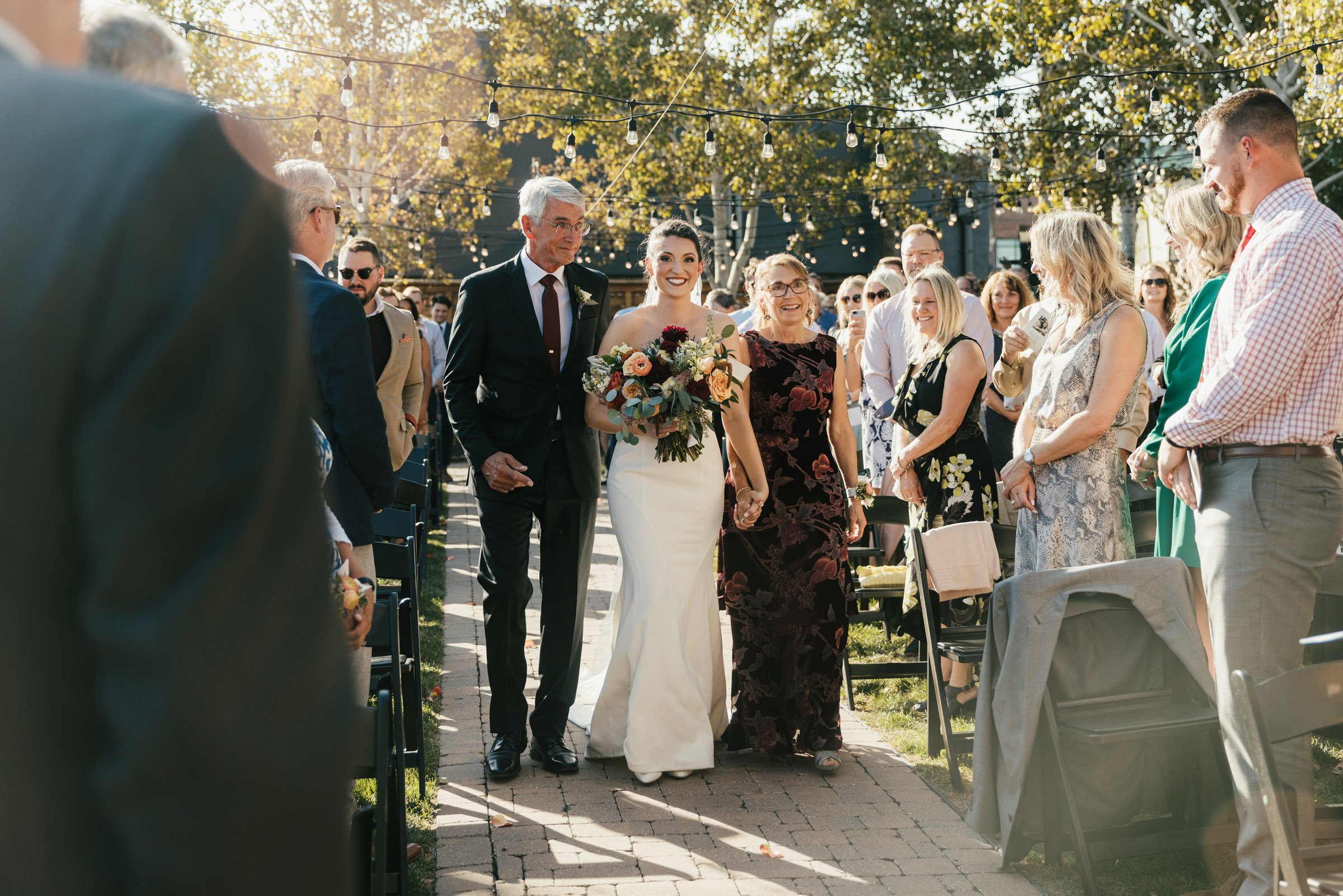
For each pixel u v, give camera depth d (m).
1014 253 27.08
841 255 28.47
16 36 0.76
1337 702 2.25
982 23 21.33
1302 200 2.77
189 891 0.63
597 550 8.65
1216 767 3.16
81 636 0.64
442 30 21.14
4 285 0.63
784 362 4.24
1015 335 5.47
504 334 4.16
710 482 4.14
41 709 0.64
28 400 0.63
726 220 23.11
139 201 0.65
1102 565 3.21
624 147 22.48
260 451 0.67
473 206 22.11
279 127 19.25
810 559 4.20
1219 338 2.90
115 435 0.62
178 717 0.61
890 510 5.00
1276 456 2.75
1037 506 3.84
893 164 22.77
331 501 3.09
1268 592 2.75
